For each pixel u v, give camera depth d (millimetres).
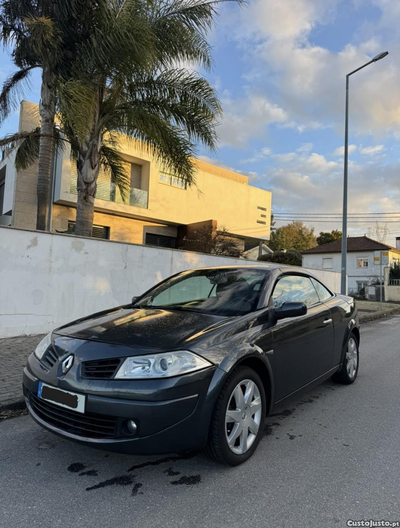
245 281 3816
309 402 4406
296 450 3143
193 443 2521
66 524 2152
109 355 2604
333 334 4473
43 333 7180
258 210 25469
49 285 7270
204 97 8445
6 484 2562
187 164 8805
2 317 6730
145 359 2531
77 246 7648
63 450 3066
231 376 2762
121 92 8469
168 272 9305
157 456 2979
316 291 4605
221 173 26219
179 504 2354
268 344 3176
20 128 16297
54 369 2744
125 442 2418
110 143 11078
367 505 2373
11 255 6812
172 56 8047
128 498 2410
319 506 2355
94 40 7098
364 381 5336
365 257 38625
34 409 2920
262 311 3344
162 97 8414
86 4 7426
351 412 4078
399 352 7672
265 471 2779
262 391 3074
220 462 2756
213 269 4309
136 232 19906
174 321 3111
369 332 10898
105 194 17641
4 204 18609
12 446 3137
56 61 7941
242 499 2418
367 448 3197
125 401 2426
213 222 19594
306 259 43375
